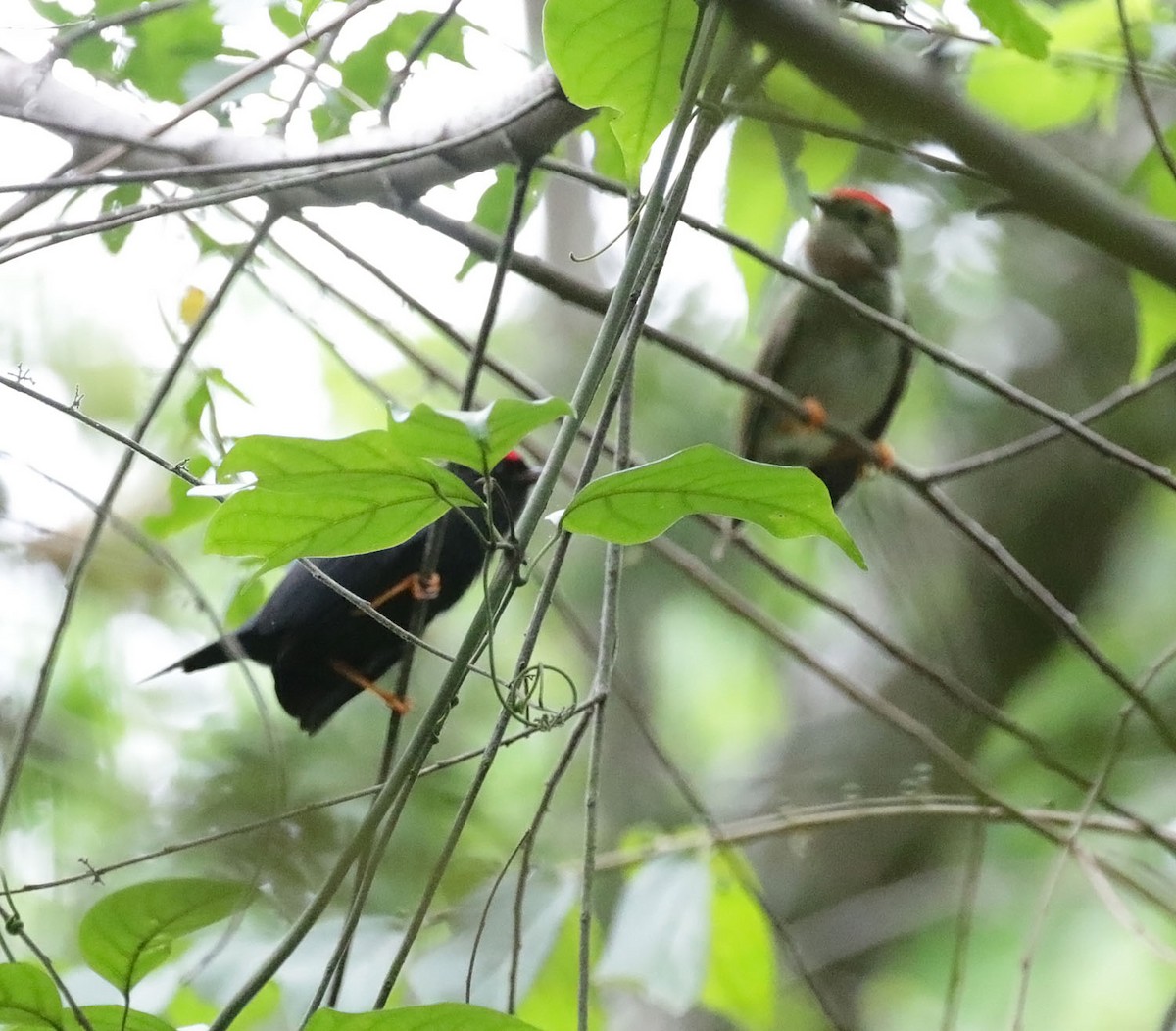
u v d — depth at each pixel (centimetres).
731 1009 794
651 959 722
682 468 385
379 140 646
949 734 1127
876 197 1184
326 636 884
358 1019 356
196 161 682
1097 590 1171
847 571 1239
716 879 773
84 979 542
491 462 360
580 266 1184
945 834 1159
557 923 684
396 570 875
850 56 455
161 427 983
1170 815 1108
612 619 494
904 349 1164
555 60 486
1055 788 1141
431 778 905
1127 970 1161
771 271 741
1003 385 619
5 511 807
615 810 1161
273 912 756
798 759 1174
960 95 504
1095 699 1150
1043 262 1166
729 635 1250
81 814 941
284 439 356
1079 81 698
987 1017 1153
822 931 1109
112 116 687
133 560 980
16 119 588
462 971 672
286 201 650
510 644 1182
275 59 619
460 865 844
